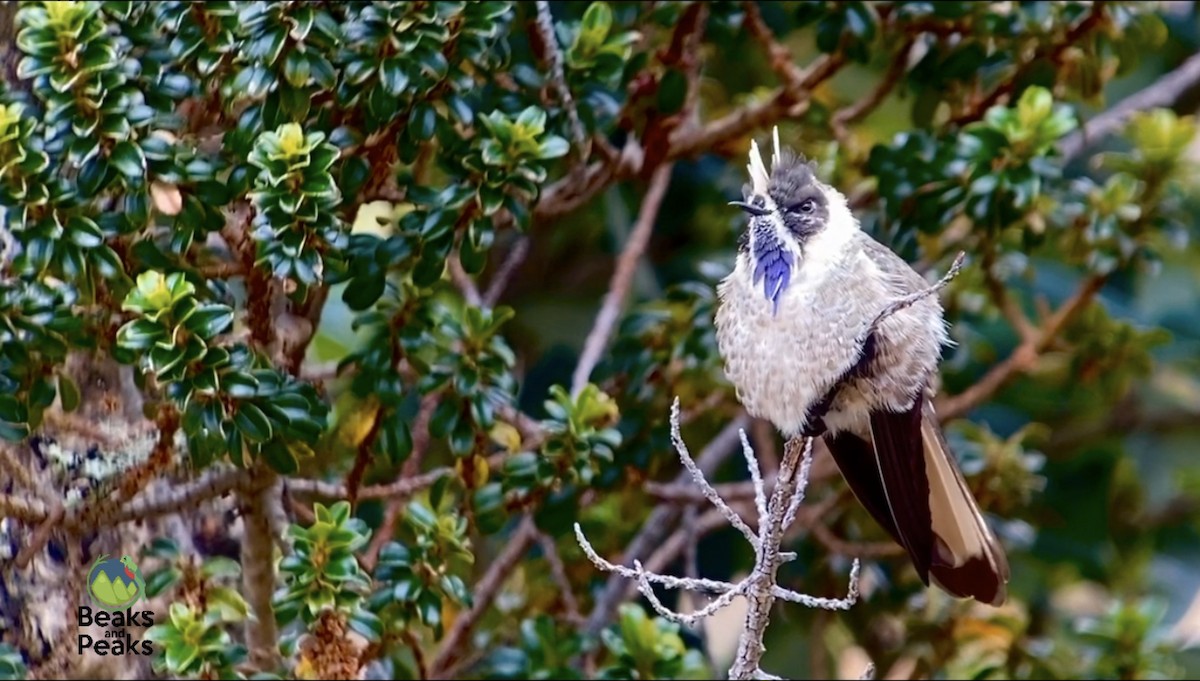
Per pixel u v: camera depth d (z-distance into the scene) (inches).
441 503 350.3
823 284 311.4
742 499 433.7
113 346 316.2
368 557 375.9
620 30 374.0
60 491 338.0
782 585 459.5
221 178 324.2
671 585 270.7
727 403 433.4
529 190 323.6
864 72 522.0
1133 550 516.4
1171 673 391.5
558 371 518.0
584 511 427.2
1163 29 409.1
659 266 521.3
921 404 315.3
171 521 376.8
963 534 332.5
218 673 321.7
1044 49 407.8
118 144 295.6
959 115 420.5
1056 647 407.8
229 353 299.4
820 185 330.0
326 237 297.6
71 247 296.5
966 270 424.5
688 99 390.3
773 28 460.4
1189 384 529.7
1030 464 427.8
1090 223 415.8
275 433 308.0
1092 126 486.9
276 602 313.9
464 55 319.9
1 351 302.7
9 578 351.3
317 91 316.8
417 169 366.6
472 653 397.4
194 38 307.9
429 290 342.0
